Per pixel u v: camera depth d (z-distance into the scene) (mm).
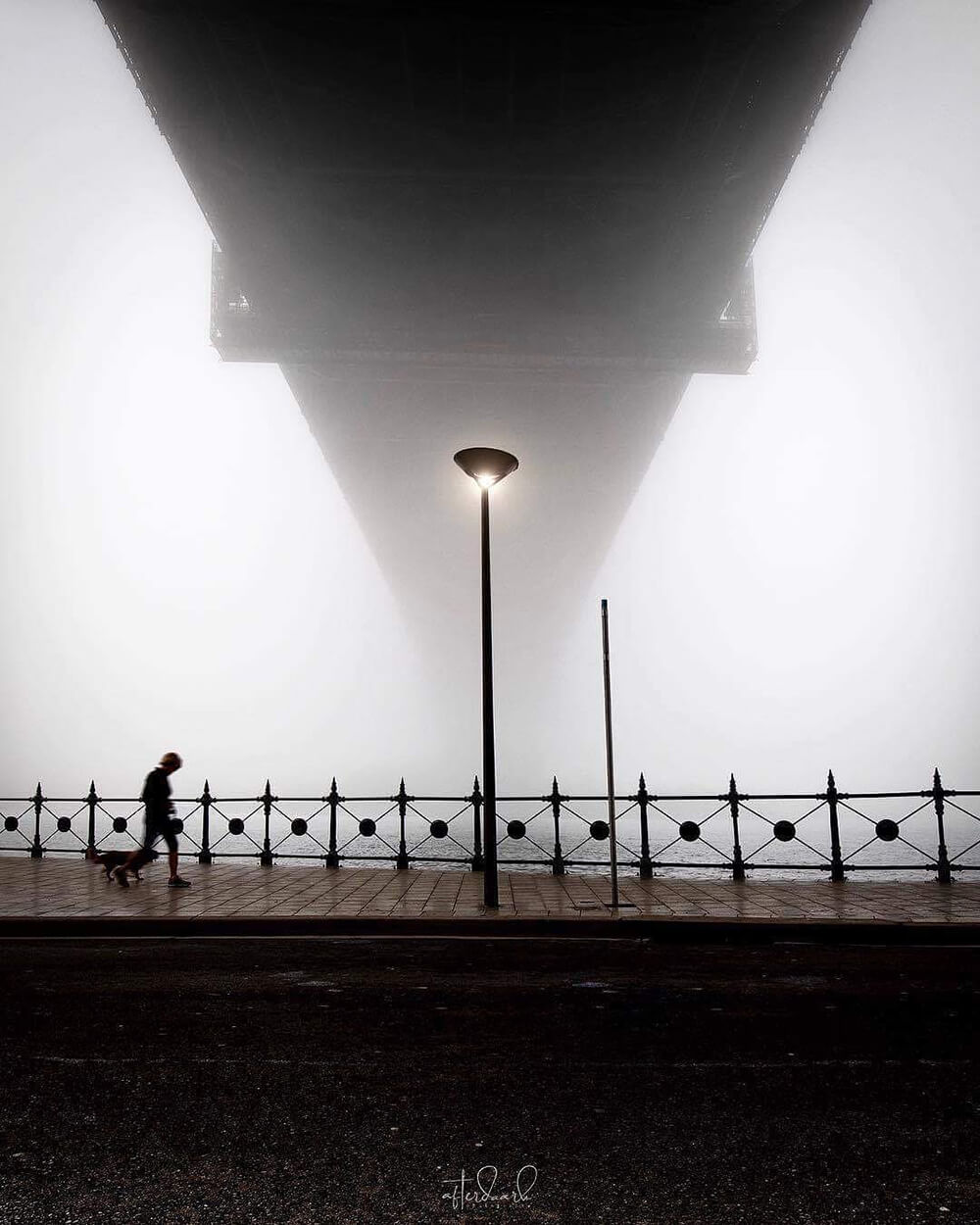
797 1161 3186
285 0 46469
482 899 9914
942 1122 3539
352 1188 2994
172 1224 2760
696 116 56344
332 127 57562
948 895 10062
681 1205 2869
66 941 8062
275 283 76062
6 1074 4168
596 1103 3754
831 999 5637
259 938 8141
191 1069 4230
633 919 8352
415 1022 5090
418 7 47344
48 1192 2967
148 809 11156
